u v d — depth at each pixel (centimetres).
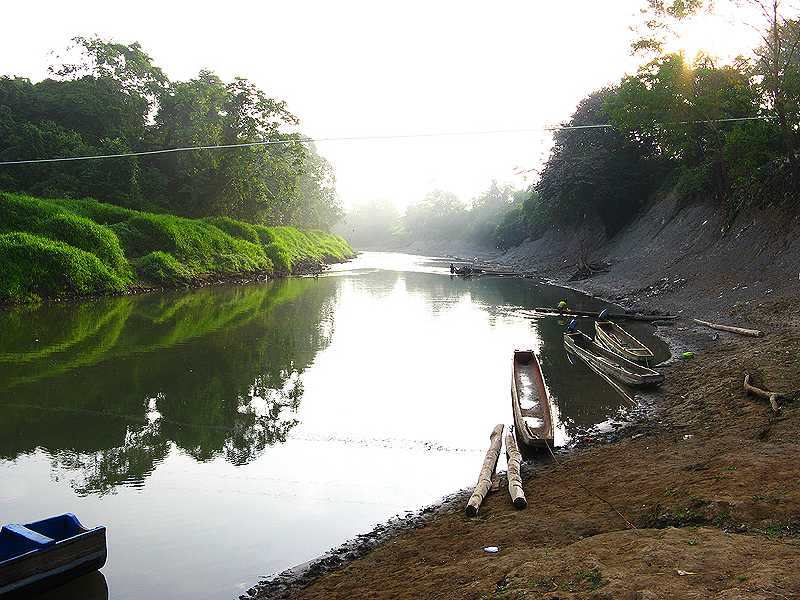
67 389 1669
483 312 3216
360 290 4462
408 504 995
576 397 1558
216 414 1470
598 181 5150
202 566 805
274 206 7644
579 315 3008
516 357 1702
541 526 766
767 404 1198
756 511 673
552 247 6712
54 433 1338
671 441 1109
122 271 4044
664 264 3825
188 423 1405
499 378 1803
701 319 2548
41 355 2077
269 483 1077
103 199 5253
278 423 1403
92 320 2847
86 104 5638
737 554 546
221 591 746
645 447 1097
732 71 3019
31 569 677
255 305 3506
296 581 761
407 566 736
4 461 1178
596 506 820
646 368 1625
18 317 2886
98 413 1473
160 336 2456
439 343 2344
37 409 1500
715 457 911
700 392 1451
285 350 2202
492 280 5319
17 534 712
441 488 1056
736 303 2573
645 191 5275
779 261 2667
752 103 2970
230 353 2144
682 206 4319
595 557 586
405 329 2666
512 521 818
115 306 3353
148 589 752
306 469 1143
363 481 1087
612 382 1689
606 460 1056
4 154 4991
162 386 1708
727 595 457
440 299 3856
